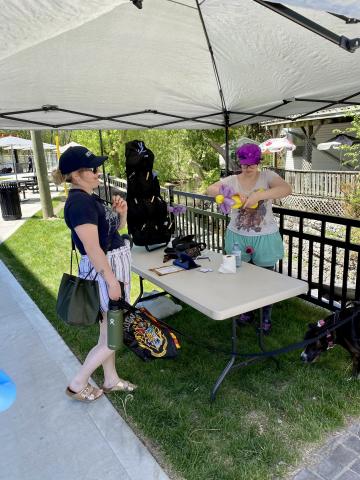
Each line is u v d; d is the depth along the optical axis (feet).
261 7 8.00
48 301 15.40
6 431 8.27
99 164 7.60
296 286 9.00
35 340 12.26
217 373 9.97
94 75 10.40
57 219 33.68
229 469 7.00
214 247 16.20
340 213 41.68
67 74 10.11
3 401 3.10
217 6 8.00
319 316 13.10
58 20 4.60
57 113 13.01
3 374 3.27
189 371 10.16
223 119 16.26
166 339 8.20
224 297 8.43
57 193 54.13
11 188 34.30
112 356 9.11
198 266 10.65
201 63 10.84
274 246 11.26
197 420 8.36
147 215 11.93
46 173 33.68
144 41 9.21
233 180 11.39
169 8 8.06
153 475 6.95
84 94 11.68
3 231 29.81
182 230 18.71
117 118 15.20
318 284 12.83
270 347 11.12
